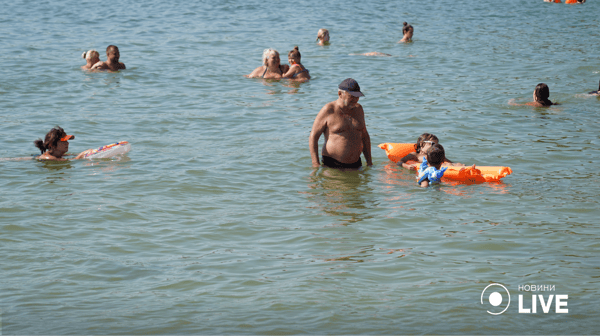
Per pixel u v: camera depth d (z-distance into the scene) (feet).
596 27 91.30
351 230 24.54
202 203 27.63
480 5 120.98
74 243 22.99
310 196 28.76
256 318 17.24
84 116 43.32
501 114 44.24
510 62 65.46
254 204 27.63
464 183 30.50
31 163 33.04
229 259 21.72
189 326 16.78
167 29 87.97
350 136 32.76
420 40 81.15
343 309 17.80
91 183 29.99
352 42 79.66
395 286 19.42
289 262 21.47
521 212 26.32
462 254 22.08
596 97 49.26
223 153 35.35
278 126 41.42
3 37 78.07
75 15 100.63
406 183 30.78
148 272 20.57
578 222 25.08
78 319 17.20
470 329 16.60
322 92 52.47
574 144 36.68
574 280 19.74
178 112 45.01
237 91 52.60
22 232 23.90
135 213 26.20
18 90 51.08
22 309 17.84
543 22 97.96
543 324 16.85
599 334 16.26
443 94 50.83
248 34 85.10
